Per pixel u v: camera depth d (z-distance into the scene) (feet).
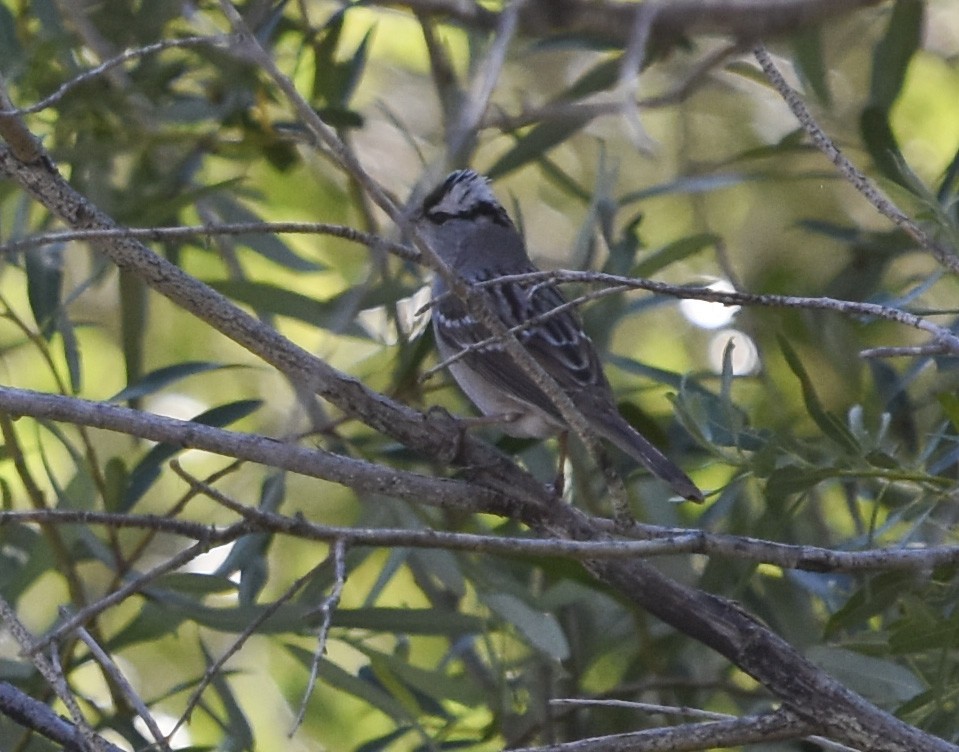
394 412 23.38
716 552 19.56
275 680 35.78
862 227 39.83
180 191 31.96
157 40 30.73
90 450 27.50
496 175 32.78
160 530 18.84
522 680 29.81
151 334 40.88
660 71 41.83
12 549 30.60
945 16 42.37
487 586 27.81
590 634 30.48
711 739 20.43
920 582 23.26
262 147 32.24
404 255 18.43
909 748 20.27
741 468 24.82
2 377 39.99
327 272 37.14
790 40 33.78
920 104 41.88
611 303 31.96
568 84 41.63
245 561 27.89
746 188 41.65
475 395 30.42
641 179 42.24
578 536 22.72
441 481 22.52
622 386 37.93
